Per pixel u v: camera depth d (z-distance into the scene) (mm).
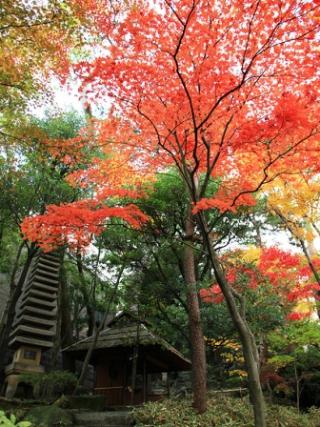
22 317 13789
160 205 10781
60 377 12039
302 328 13047
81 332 20609
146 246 12844
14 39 7969
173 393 15234
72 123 12656
